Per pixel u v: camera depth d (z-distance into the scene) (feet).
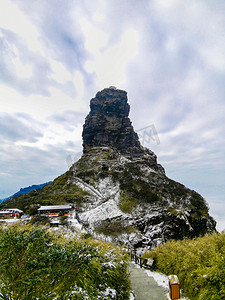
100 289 17.07
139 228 150.71
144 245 124.77
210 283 16.67
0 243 11.27
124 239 122.31
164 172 460.96
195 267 20.84
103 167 301.84
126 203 189.78
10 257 10.87
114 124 476.13
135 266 35.47
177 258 26.22
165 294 20.02
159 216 171.32
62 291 12.90
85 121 515.09
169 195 243.40
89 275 17.04
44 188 255.50
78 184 250.98
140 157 404.16
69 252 13.52
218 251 20.12
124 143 457.27
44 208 145.28
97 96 529.86
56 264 12.34
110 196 214.07
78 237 27.25
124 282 22.09
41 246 12.85
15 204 174.91
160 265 29.76
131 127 491.72
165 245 34.35
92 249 17.65
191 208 222.89
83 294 14.64
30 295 10.54
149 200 202.49
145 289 21.95
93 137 469.98
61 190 234.17
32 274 10.77
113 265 21.50
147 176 296.92
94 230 115.85
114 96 523.70
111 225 135.54
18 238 11.92
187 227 175.11
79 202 185.88
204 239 26.22
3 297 10.00
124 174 275.39
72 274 13.94
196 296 17.44
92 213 151.94
